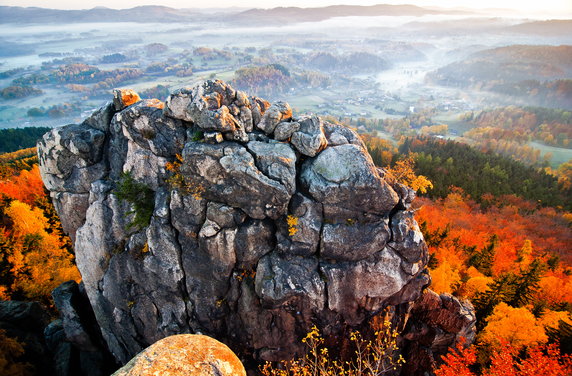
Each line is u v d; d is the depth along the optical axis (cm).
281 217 2223
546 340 2934
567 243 7519
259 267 2248
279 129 2255
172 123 2375
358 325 2356
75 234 2909
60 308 3059
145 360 1049
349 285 2206
